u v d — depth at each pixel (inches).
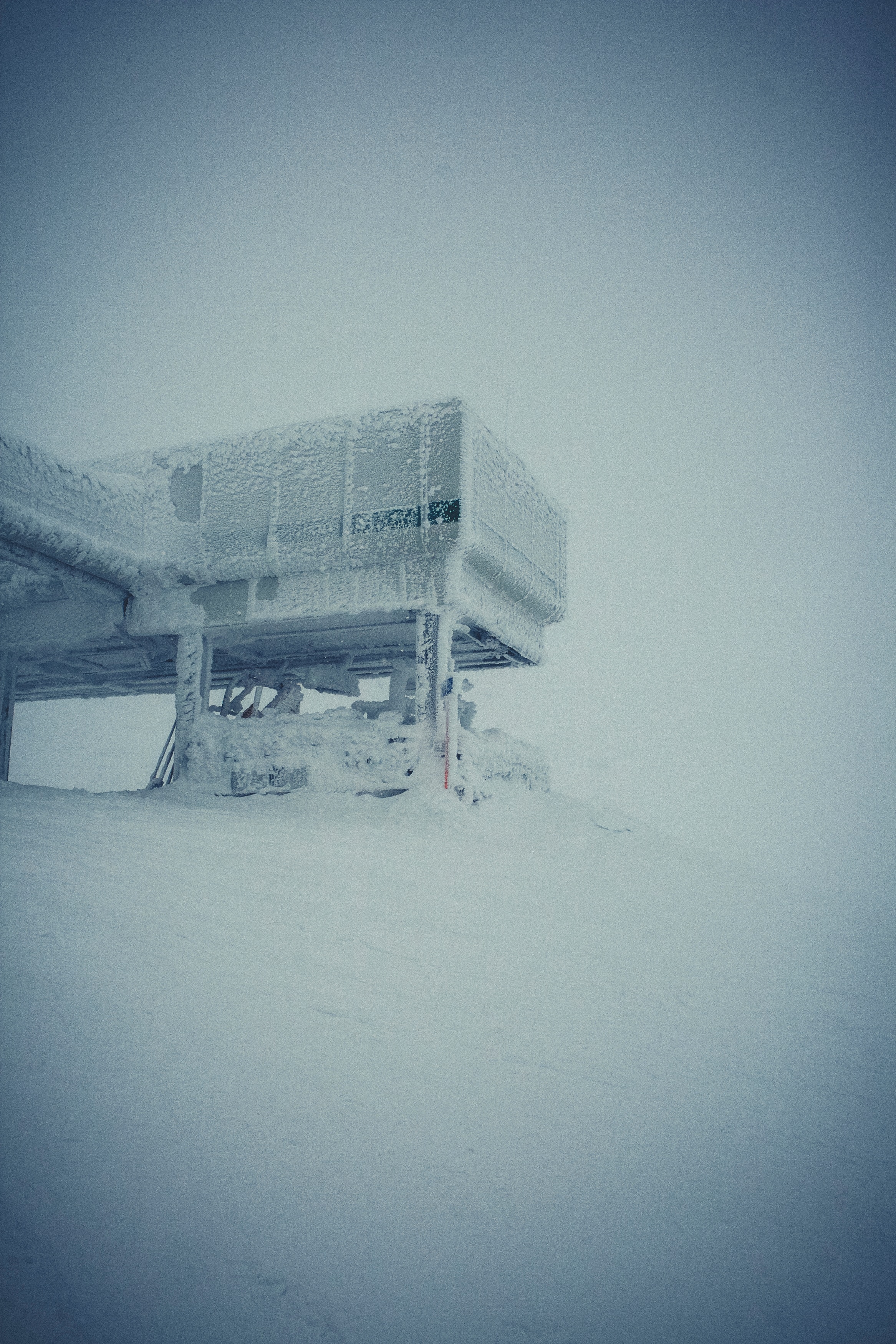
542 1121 117.6
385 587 647.1
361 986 168.7
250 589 698.8
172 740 732.0
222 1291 76.2
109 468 754.8
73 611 767.7
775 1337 77.2
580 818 572.7
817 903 413.7
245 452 701.3
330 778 631.8
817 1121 130.3
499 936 234.2
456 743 600.7
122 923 193.9
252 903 237.8
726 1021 178.4
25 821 368.8
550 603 783.7
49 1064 114.0
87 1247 79.3
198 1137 101.3
